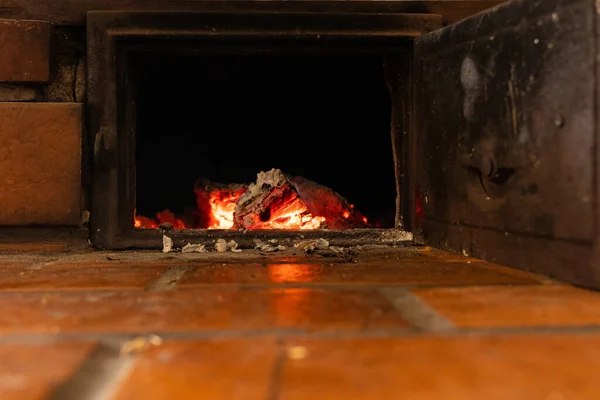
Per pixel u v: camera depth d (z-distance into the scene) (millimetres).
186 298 980
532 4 1168
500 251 1329
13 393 556
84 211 1712
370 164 2814
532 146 1181
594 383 573
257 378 592
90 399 563
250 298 976
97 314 866
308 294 1008
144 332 764
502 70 1275
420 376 593
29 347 699
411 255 1541
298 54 1876
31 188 1652
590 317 837
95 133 1715
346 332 758
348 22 1750
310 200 2432
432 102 1623
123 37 1720
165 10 1744
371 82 2668
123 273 1262
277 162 2854
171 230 1807
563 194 1099
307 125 2816
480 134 1372
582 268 1056
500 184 1318
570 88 1065
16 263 1444
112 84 1724
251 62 2494
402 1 1779
